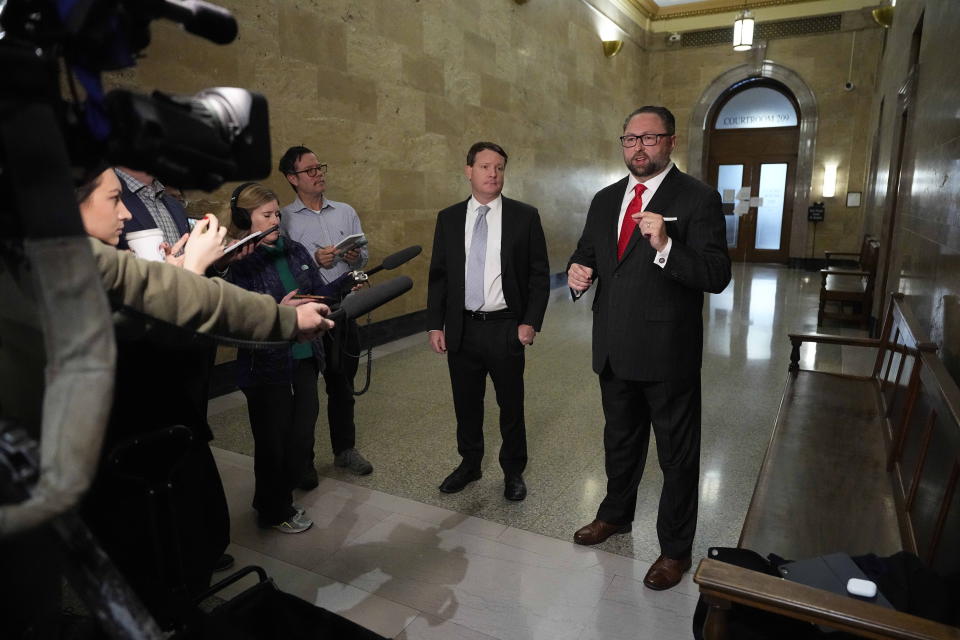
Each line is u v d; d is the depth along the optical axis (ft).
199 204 14.35
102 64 2.33
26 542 2.60
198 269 4.83
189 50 13.96
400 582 7.50
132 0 2.30
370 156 19.65
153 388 4.14
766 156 43.78
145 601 3.69
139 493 4.02
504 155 8.97
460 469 9.97
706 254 6.85
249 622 4.40
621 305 7.32
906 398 8.48
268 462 8.16
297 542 8.40
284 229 10.62
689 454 7.34
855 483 8.14
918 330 8.80
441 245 9.38
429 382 15.97
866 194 36.81
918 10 15.31
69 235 2.02
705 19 42.24
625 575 7.63
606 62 37.40
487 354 9.13
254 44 15.56
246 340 3.66
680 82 43.57
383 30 19.81
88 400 1.98
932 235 9.55
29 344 2.36
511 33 27.22
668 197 7.16
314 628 4.43
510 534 8.62
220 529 5.06
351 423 10.58
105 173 4.01
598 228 7.75
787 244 44.06
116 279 3.09
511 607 7.03
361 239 8.97
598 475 10.55
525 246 9.07
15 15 2.10
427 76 21.98
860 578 5.14
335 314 4.25
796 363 13.08
